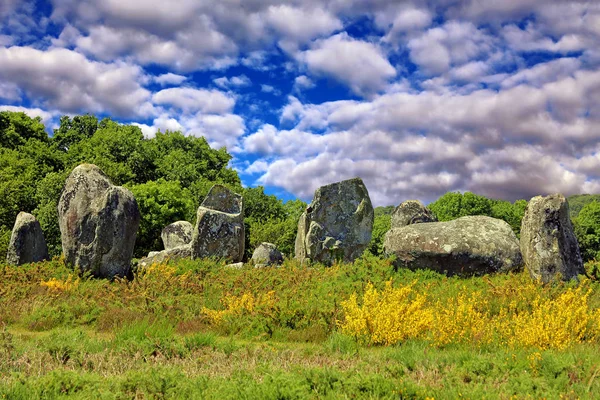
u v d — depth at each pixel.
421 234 16.89
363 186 24.34
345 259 23.56
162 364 8.23
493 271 16.28
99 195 19.16
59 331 11.35
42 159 46.72
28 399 6.31
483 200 58.25
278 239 45.97
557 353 8.36
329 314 11.59
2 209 37.62
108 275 18.81
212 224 25.69
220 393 6.23
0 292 15.16
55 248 34.94
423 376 7.18
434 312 11.12
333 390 6.30
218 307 13.84
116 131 53.06
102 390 6.54
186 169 51.78
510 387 6.59
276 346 10.20
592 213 59.78
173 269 19.89
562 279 14.41
